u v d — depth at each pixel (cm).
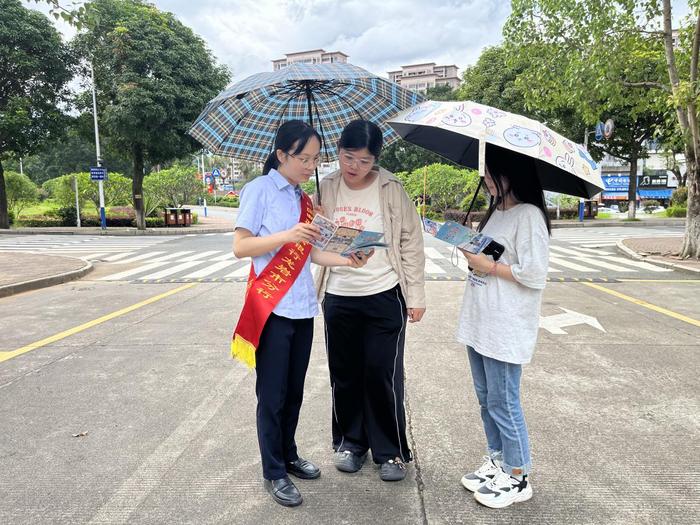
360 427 273
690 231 1056
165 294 764
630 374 404
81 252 1388
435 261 1104
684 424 316
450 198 2559
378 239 219
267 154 308
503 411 230
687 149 1023
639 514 228
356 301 252
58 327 573
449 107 225
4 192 2205
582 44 1015
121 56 1895
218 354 465
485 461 257
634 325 554
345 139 231
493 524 222
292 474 263
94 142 2302
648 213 3375
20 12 1938
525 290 221
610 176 4772
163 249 1452
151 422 326
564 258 1164
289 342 237
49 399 365
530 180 220
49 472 267
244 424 323
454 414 334
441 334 523
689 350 466
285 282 232
